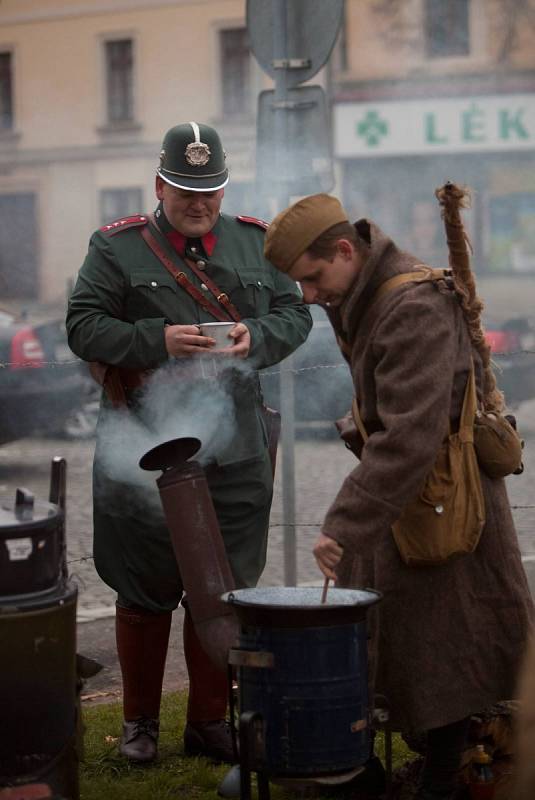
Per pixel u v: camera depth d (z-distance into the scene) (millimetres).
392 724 5137
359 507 4758
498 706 5453
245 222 6355
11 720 4574
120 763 6055
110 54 50719
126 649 6160
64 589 4723
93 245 6109
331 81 46031
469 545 4969
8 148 52438
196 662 6094
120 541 6129
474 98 45219
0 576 4555
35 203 52188
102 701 7230
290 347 6199
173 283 6066
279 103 8492
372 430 5066
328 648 4648
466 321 5023
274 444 6324
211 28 48625
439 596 5070
